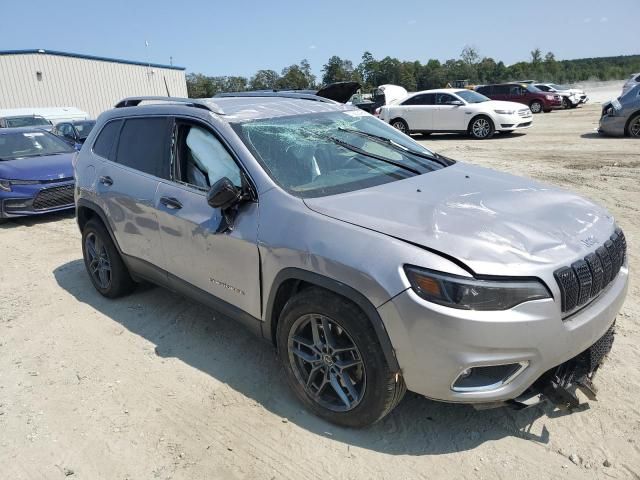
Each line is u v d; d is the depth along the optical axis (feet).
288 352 10.09
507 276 7.84
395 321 8.16
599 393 10.32
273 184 10.37
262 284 10.25
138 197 13.19
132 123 14.34
